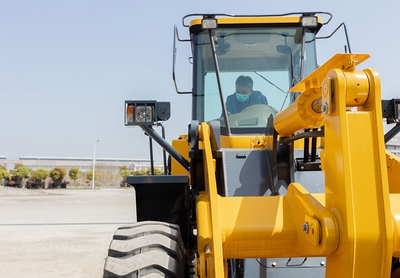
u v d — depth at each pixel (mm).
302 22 4609
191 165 3279
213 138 3424
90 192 43656
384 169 1830
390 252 1786
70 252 8227
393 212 2027
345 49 4570
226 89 4508
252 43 4668
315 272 2865
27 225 12578
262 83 4547
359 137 1863
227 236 2271
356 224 1801
